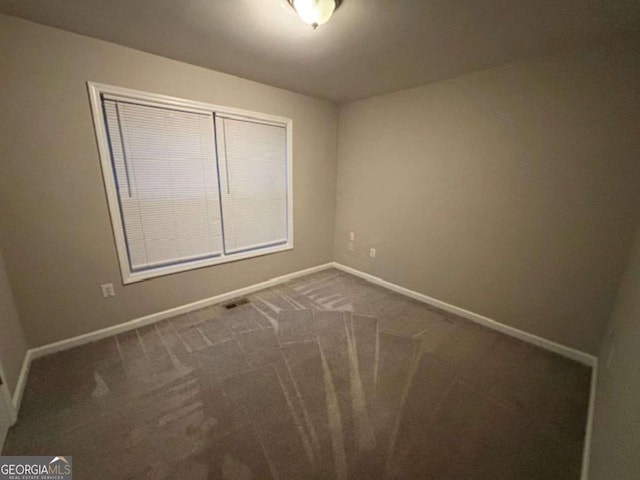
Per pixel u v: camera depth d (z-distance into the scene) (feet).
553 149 6.40
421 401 5.28
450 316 8.58
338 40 5.87
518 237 7.20
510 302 7.54
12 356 5.29
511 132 6.97
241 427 4.67
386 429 4.68
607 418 3.61
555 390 5.59
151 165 7.32
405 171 9.45
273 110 9.27
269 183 9.87
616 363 4.16
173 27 5.49
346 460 4.16
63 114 5.96
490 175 7.49
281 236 10.71
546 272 6.86
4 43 5.23
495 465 4.12
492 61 6.75
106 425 4.67
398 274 10.25
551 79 6.23
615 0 4.32
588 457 3.99
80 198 6.43
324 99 10.61
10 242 5.76
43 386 5.49
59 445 4.33
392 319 8.34
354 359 6.48
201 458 4.15
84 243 6.63
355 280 11.37
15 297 5.92
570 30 5.25
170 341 7.08
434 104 8.39
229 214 9.09
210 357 6.47
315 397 5.34
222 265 9.19
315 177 11.15
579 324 6.48
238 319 8.22
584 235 6.22
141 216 7.41
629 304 4.38
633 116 5.40
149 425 4.69
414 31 5.44
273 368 6.13
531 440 4.52
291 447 4.34
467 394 5.48
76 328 6.78
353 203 11.43
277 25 5.35
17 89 5.46
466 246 8.26
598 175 5.90
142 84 6.77
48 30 5.56
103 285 7.02
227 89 8.13
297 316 8.44
